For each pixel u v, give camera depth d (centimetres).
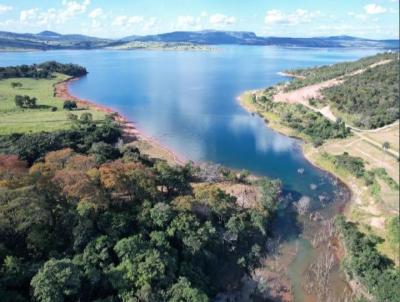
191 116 19725
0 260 5128
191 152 14312
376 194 10375
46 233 5847
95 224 6188
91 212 6250
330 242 8431
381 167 11969
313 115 17738
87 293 5169
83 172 7294
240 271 7256
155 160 12850
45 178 6531
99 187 6881
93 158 9106
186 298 5300
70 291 4784
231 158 13762
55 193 6353
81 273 5188
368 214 9550
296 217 9488
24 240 5675
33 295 4681
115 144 14238
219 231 7612
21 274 4959
